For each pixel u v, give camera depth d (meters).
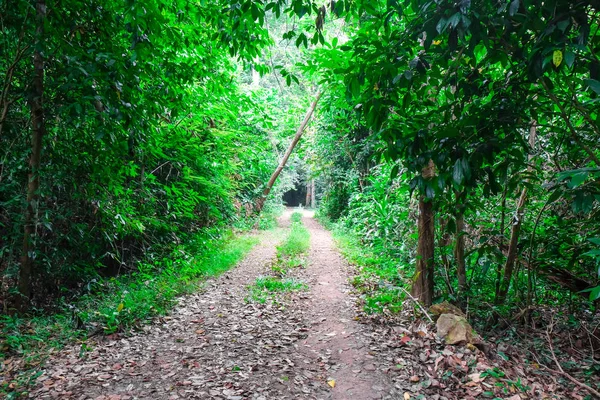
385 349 3.92
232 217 13.22
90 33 4.22
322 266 8.11
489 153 2.55
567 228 3.96
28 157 4.61
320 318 4.95
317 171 16.42
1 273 4.88
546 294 5.04
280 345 4.10
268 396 3.07
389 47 2.66
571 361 3.75
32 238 4.47
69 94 4.19
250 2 3.21
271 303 5.57
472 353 3.64
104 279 6.24
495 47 2.39
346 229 12.90
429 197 2.79
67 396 2.97
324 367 3.62
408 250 7.12
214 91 6.60
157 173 8.52
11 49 4.31
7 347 3.62
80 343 3.98
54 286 5.37
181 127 7.75
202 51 5.62
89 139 4.86
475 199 3.90
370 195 10.30
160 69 5.15
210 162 9.47
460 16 1.87
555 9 1.84
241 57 4.85
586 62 2.15
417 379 3.32
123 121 4.22
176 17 4.88
